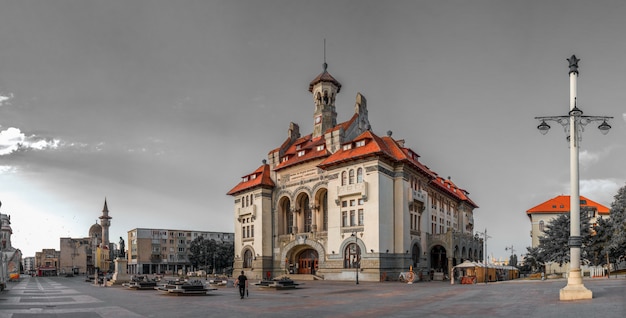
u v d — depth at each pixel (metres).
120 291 44.56
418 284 51.81
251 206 80.56
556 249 67.38
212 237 166.88
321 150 70.88
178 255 157.88
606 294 24.97
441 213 84.00
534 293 30.22
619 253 58.59
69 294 39.97
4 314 23.08
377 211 60.22
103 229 191.00
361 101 76.31
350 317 20.27
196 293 35.84
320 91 79.81
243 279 32.75
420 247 68.56
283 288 42.50
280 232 77.50
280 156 79.81
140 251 150.75
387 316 20.19
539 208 101.94
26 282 81.31
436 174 88.81
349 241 62.97
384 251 60.44
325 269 66.31
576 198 24.41
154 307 26.34
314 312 22.58
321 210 70.62
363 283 54.62
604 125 24.34
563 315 17.88
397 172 65.25
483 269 55.03
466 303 25.14
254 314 21.98
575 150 24.73
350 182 64.44
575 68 25.14
